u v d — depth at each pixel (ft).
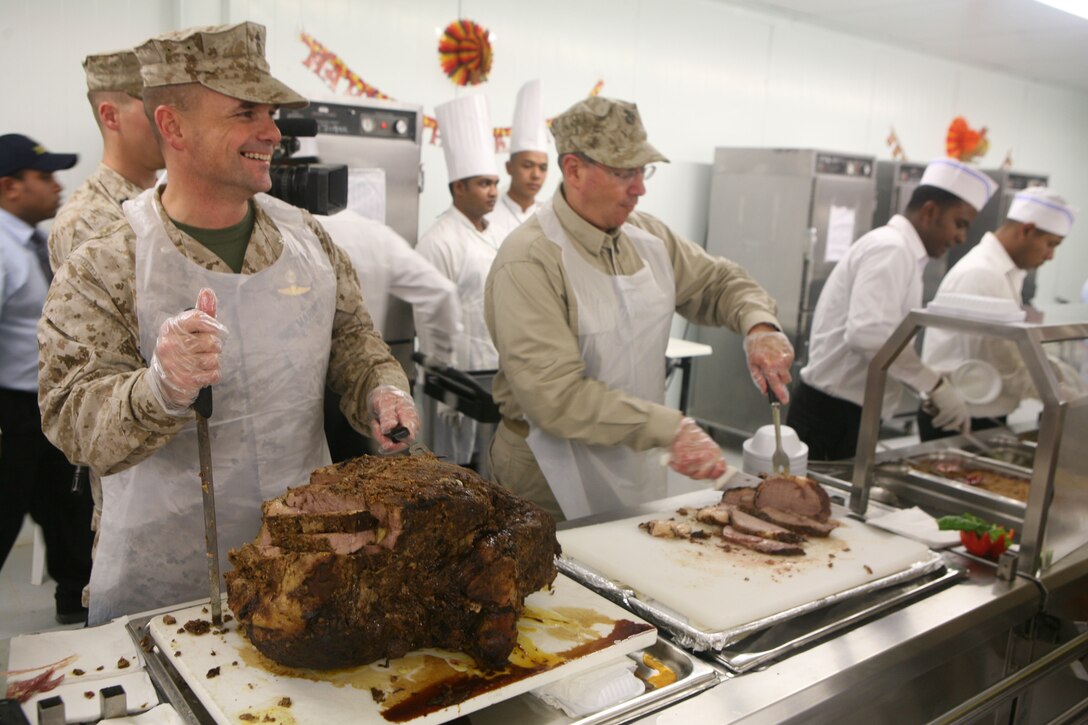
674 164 18.17
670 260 7.49
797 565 4.94
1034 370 5.35
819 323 11.07
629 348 6.86
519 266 6.37
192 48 4.25
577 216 6.57
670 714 3.54
